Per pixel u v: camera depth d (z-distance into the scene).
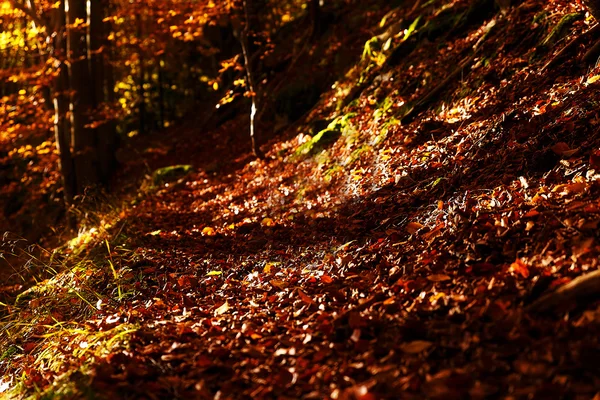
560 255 3.69
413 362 3.10
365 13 15.10
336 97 12.57
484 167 5.99
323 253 5.90
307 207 7.92
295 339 3.77
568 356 2.77
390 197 6.68
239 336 3.95
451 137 7.08
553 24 7.84
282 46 17.72
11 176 19.66
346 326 3.67
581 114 5.56
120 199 13.74
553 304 3.14
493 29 8.95
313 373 3.26
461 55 9.38
